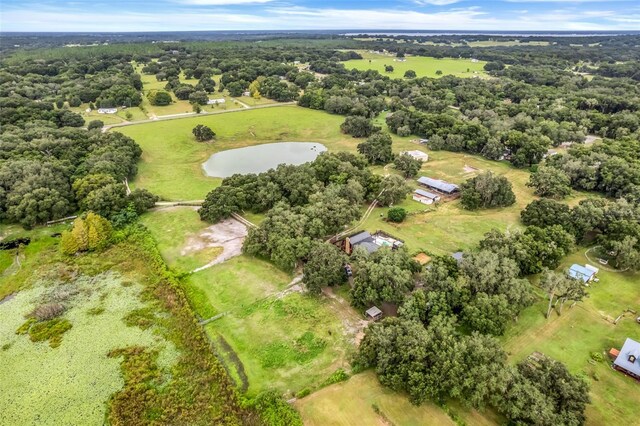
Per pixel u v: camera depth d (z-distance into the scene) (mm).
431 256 71688
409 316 51031
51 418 43969
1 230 81750
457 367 42844
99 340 54438
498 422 41969
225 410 44344
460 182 106188
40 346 53438
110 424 43188
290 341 53719
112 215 84812
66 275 68375
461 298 54656
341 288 64000
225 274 68000
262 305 60500
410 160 108000
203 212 84938
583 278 63531
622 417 42844
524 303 54875
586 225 74125
